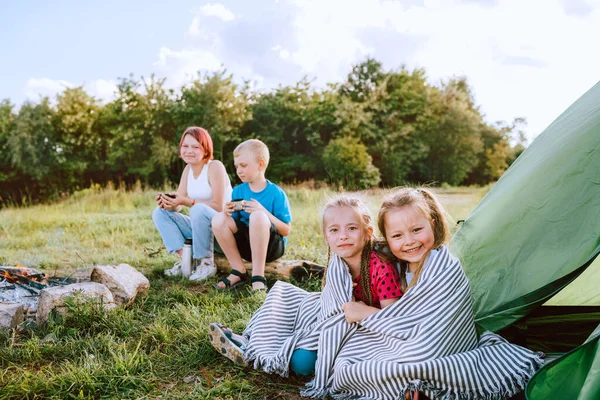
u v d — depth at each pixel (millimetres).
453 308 2480
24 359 2871
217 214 4375
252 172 4477
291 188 19391
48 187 25156
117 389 2535
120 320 3395
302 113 27000
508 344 2494
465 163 28656
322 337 2639
